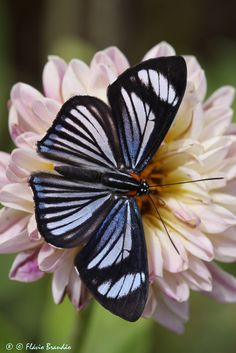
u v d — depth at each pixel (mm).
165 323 380
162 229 366
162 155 371
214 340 489
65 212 335
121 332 423
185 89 348
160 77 345
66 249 356
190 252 363
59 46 478
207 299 493
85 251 334
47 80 373
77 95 342
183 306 378
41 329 446
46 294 463
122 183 341
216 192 373
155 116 347
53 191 335
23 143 361
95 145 343
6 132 493
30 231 351
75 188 338
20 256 363
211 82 492
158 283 364
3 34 537
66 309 432
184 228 366
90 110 341
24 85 370
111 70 362
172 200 367
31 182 334
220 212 366
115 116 344
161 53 377
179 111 369
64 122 339
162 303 378
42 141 338
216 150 366
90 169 340
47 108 358
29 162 356
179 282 364
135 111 345
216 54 605
